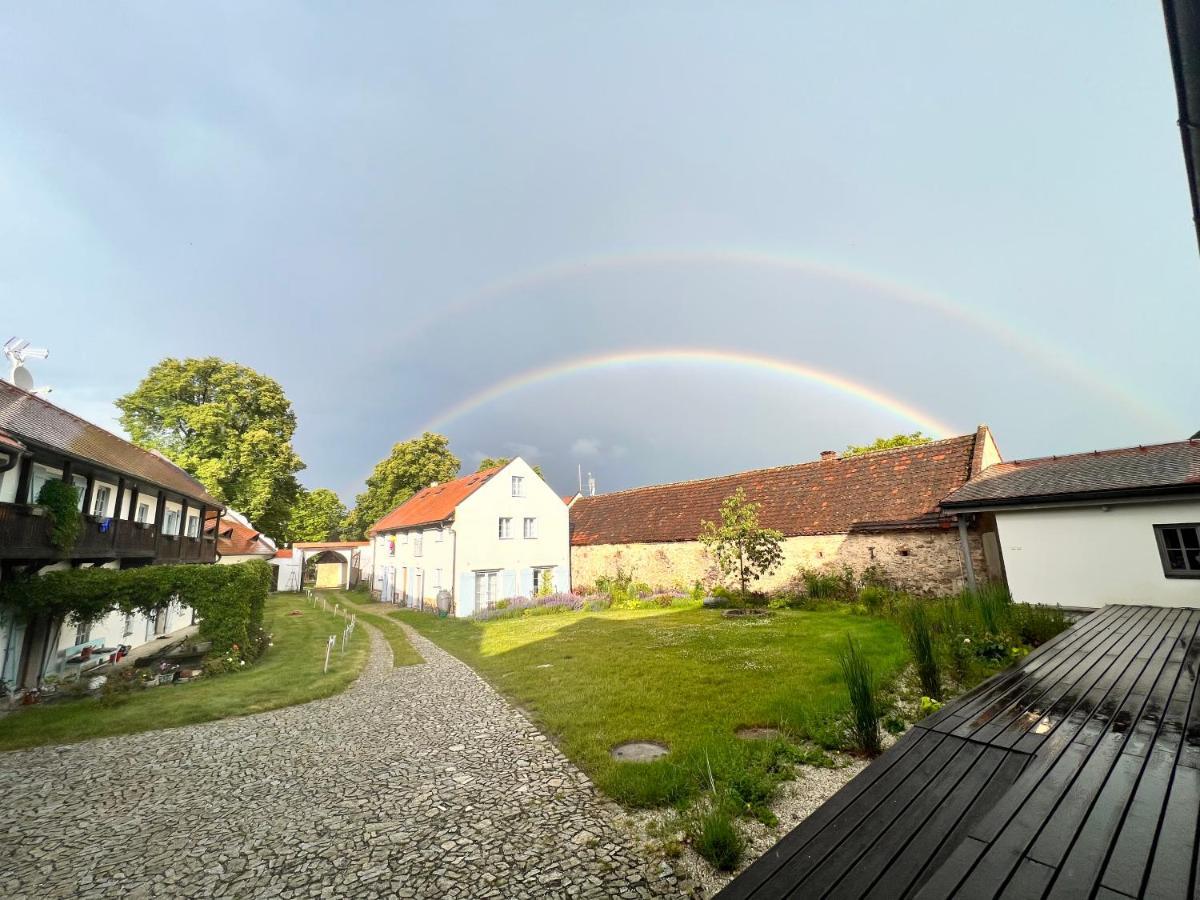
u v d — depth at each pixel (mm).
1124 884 1901
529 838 4406
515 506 25531
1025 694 4570
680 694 7871
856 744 5566
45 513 10875
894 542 16109
